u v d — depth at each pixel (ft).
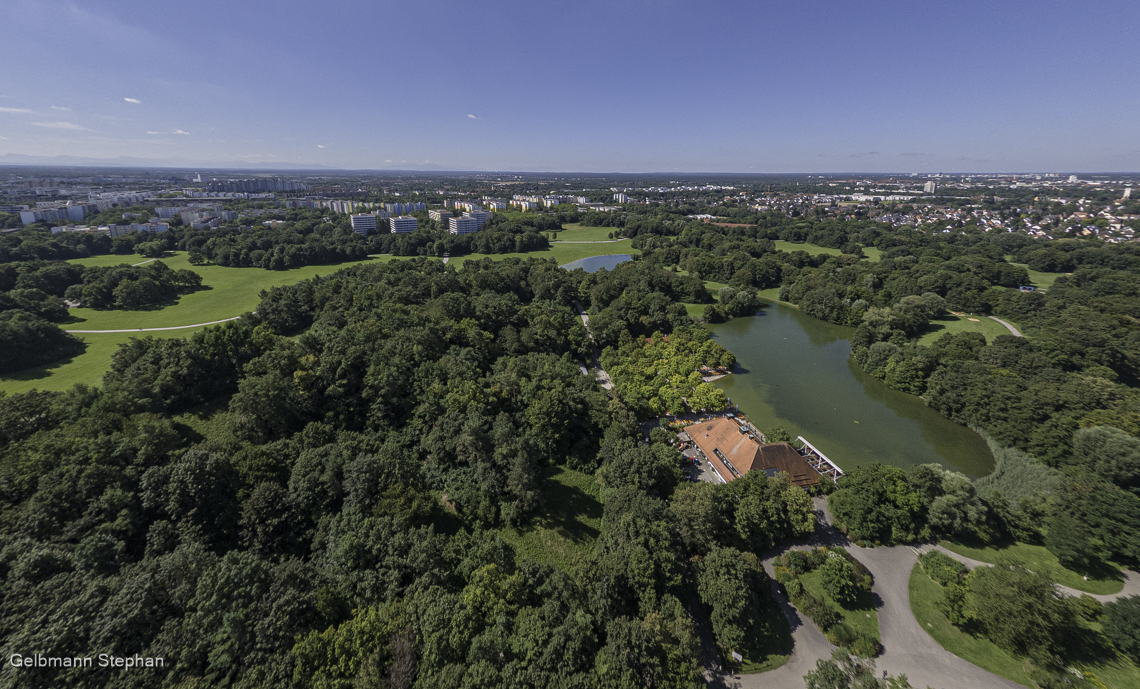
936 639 226.17
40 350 439.63
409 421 357.20
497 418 333.83
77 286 605.31
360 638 181.88
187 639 177.17
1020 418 378.73
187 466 248.52
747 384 517.14
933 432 423.23
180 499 242.37
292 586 202.59
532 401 369.91
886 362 520.83
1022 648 216.95
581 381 427.33
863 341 583.58
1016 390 406.62
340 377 375.66
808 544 280.31
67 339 473.67
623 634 193.26
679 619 208.85
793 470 320.91
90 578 197.16
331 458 276.62
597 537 292.40
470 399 347.77
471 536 275.18
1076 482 294.46
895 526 279.49
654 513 263.90
